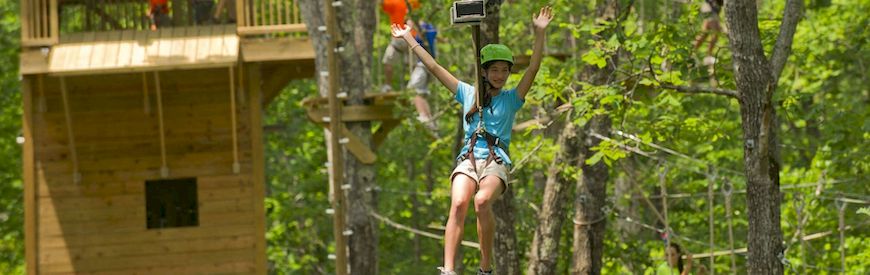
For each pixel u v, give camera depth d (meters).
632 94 18.67
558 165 24.98
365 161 28.02
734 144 28.81
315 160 42.56
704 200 33.53
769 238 15.18
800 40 29.50
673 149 29.11
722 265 31.31
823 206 25.84
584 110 19.02
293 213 41.59
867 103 32.03
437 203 40.53
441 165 41.00
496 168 12.02
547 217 25.62
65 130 27.48
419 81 27.31
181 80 27.55
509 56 12.20
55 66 25.88
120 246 27.62
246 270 27.48
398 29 12.56
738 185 29.20
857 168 24.73
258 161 27.48
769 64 15.25
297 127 41.59
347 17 28.36
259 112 27.38
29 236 27.52
